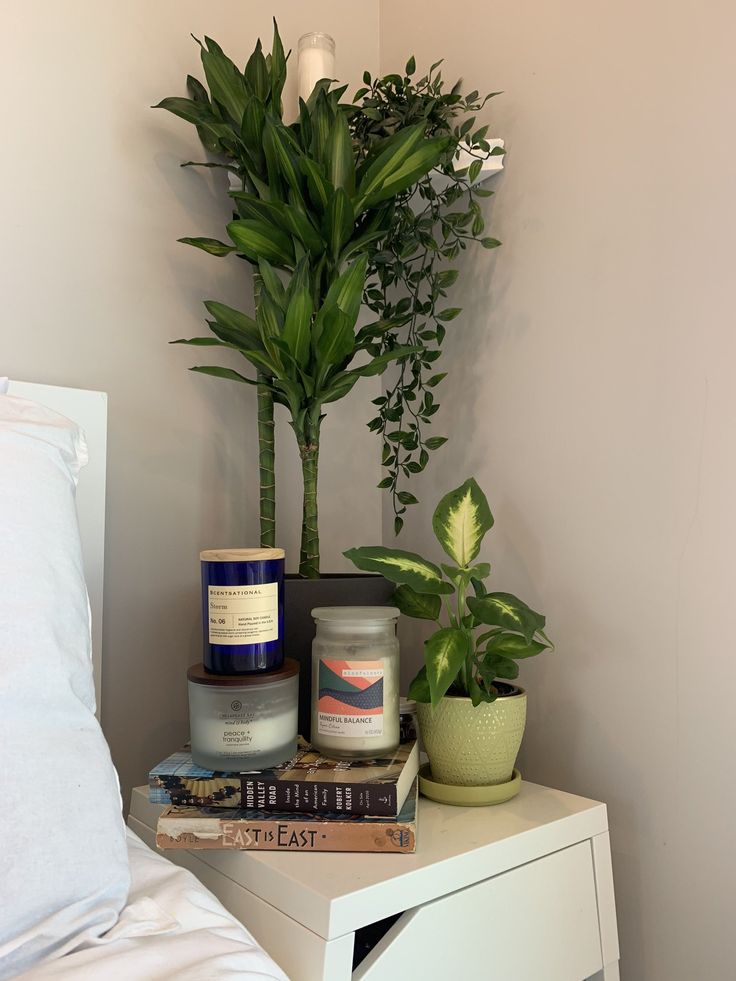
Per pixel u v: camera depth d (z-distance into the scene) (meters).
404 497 1.21
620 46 0.99
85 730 0.59
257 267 1.13
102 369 1.08
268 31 1.28
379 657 0.83
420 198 1.22
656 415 0.94
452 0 1.26
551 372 1.07
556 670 1.05
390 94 1.15
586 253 1.03
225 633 0.81
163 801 0.79
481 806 0.88
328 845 0.74
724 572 0.87
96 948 0.51
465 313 1.21
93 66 1.08
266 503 1.10
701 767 0.89
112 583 1.07
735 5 0.87
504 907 0.77
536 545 1.09
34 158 1.02
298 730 0.94
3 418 0.69
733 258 0.87
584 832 0.86
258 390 1.11
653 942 0.92
